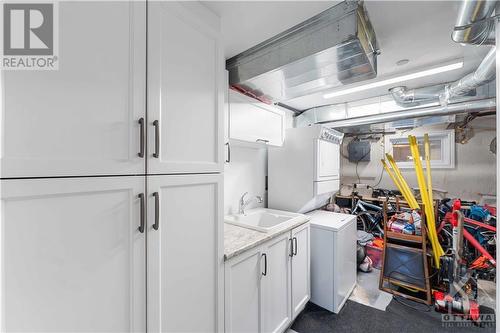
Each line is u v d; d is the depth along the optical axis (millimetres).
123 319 841
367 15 1359
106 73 800
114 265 820
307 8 1312
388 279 2488
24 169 629
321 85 1943
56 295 689
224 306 1280
